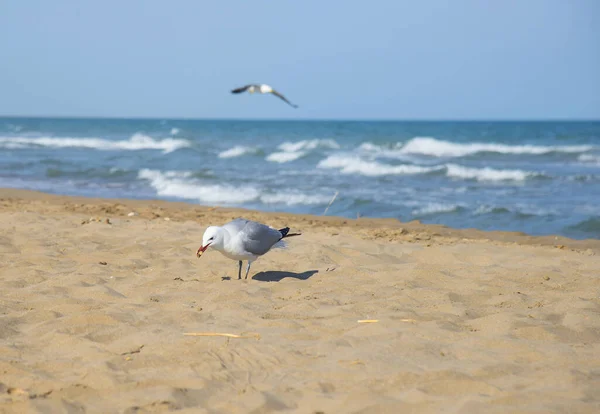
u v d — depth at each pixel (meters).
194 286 7.62
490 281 8.23
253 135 59.56
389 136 59.06
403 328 5.99
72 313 6.35
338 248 10.20
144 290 7.41
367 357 5.11
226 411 4.13
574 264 9.51
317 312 6.61
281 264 9.12
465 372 4.80
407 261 9.78
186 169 29.84
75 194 22.03
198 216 14.89
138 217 14.45
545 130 81.81
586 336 5.87
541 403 4.20
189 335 5.62
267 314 6.45
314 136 57.06
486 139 53.16
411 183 25.58
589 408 4.10
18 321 6.09
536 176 27.00
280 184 24.78
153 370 4.85
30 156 36.41
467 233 14.02
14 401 4.24
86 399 4.34
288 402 4.30
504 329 6.01
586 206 19.64
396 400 4.27
